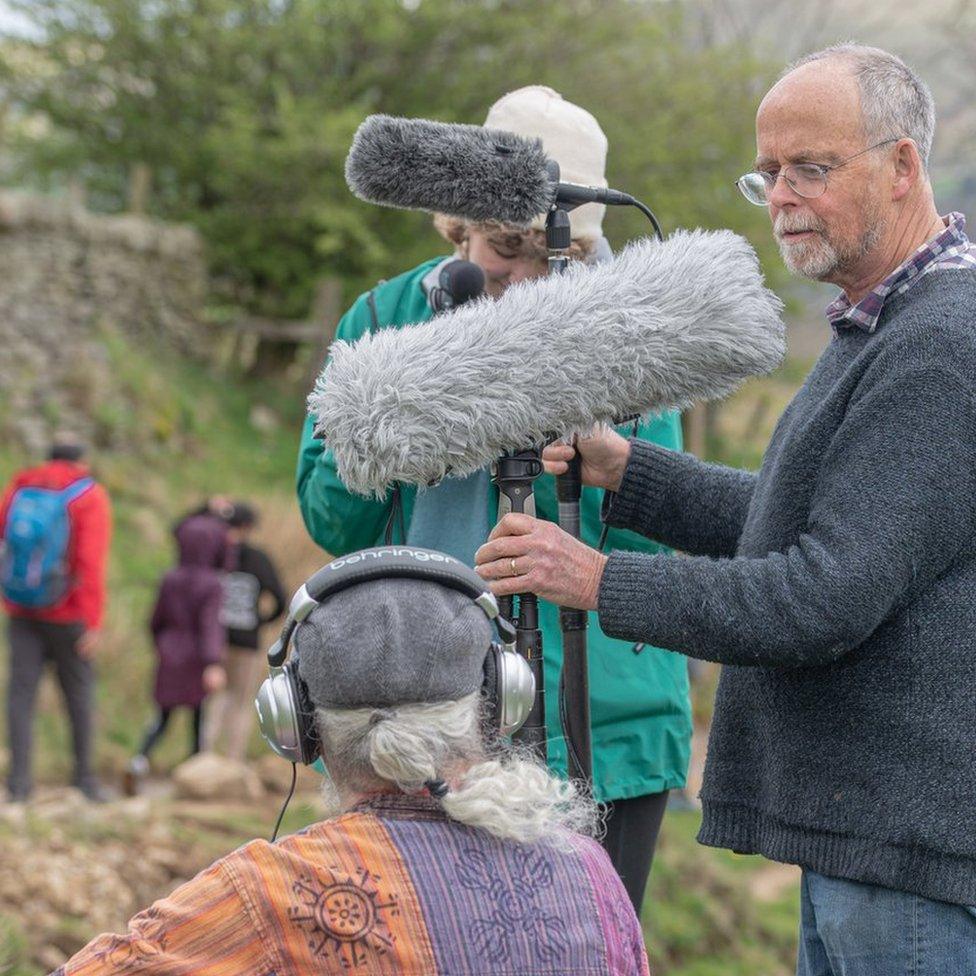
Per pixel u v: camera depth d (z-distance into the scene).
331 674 2.20
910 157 2.85
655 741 3.59
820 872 2.85
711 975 8.27
